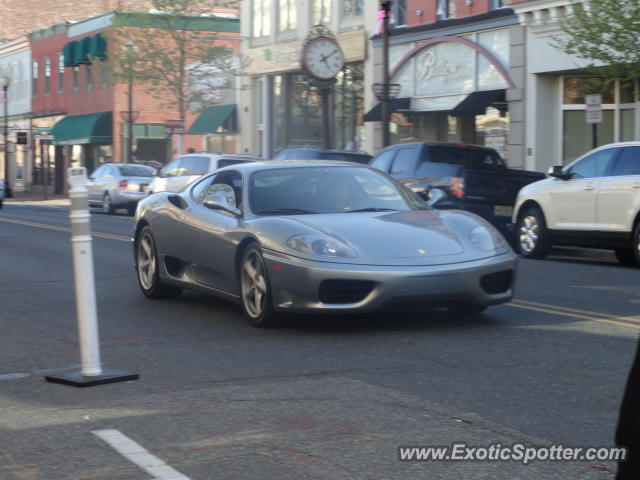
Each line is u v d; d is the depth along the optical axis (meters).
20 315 9.28
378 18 31.88
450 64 28.88
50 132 57.91
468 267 7.79
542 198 15.97
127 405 5.57
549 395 5.65
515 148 26.42
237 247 8.49
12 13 71.56
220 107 42.75
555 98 25.86
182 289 10.66
